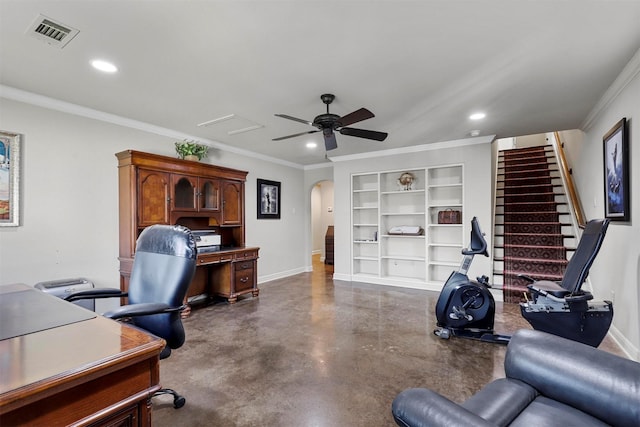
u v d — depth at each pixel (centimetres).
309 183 686
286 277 620
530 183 605
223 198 452
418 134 440
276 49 220
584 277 231
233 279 432
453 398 198
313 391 209
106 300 342
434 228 526
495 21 190
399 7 177
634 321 244
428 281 507
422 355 262
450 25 194
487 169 462
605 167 306
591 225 252
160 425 175
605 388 111
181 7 175
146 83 272
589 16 185
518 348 139
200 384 218
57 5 173
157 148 400
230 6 174
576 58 233
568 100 315
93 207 336
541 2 174
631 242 250
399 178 544
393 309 396
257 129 407
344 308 401
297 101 313
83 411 79
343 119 266
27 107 292
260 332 317
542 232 494
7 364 81
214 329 327
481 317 295
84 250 329
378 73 256
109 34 201
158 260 175
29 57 229
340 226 596
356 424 175
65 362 82
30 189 294
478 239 309
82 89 284
